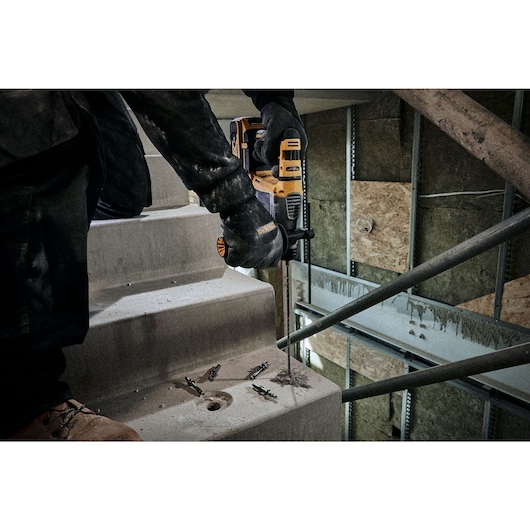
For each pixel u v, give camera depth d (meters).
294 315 4.39
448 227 2.73
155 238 1.45
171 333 1.17
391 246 3.13
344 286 3.68
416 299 3.01
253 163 1.59
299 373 1.19
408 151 2.89
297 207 1.15
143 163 1.44
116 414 1.03
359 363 3.68
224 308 1.25
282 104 1.17
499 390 2.65
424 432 3.25
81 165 0.87
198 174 0.90
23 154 0.77
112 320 1.08
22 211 0.78
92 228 1.33
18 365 0.83
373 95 2.87
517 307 2.43
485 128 1.07
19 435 0.85
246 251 0.98
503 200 2.37
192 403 1.06
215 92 2.21
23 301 0.80
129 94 0.82
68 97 0.81
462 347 2.76
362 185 3.25
